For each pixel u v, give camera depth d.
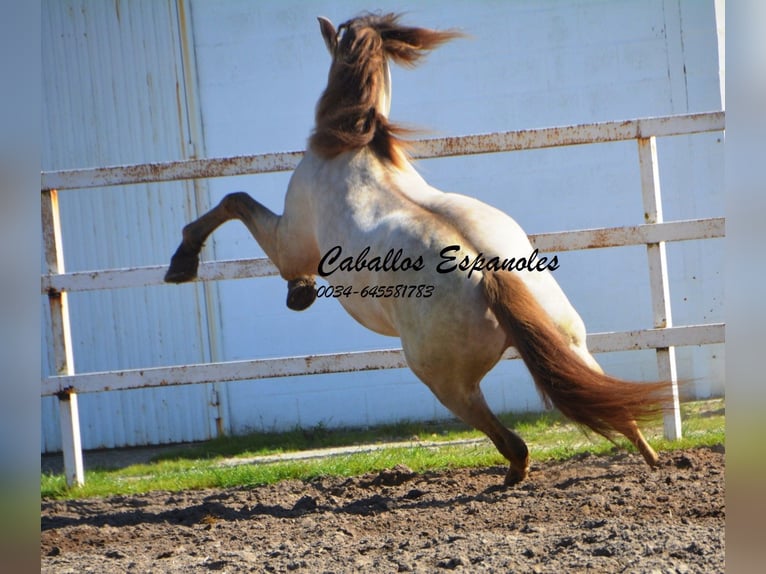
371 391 9.37
